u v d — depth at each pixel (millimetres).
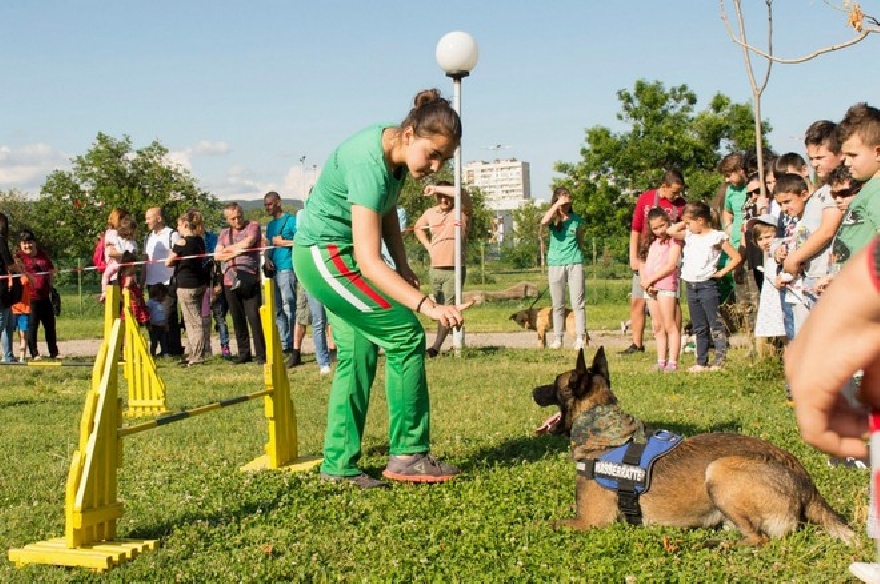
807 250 6957
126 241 15508
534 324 16609
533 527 4895
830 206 6770
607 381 5270
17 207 57500
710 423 7621
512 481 5859
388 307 5852
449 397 9797
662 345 11570
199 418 9203
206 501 5707
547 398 5324
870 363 1543
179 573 4379
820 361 1553
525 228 63688
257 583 4234
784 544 4309
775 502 4402
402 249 6520
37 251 16219
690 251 11219
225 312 15820
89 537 4781
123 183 44031
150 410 9734
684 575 4055
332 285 5797
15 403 11000
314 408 9641
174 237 15906
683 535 4594
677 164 50844
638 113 50500
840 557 4172
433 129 5453
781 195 7984
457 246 14031
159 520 5324
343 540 4832
